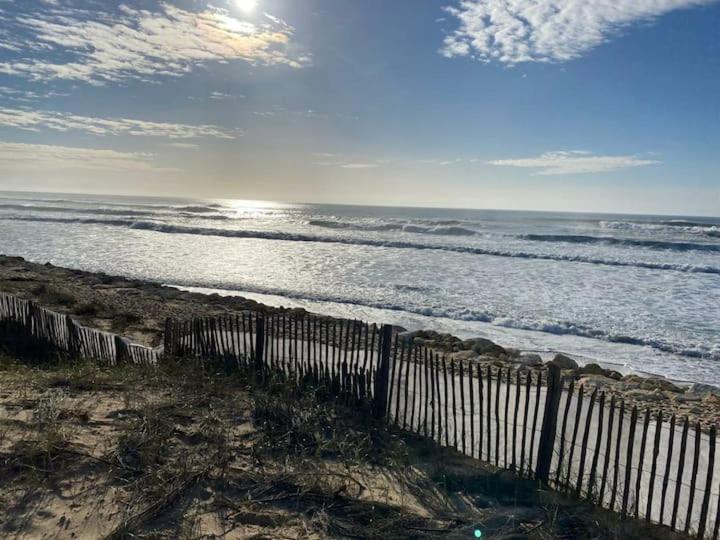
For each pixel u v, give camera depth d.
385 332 6.47
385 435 5.98
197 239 40.22
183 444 5.27
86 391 6.41
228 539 3.95
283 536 4.05
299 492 4.61
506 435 5.43
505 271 26.22
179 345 8.73
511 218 82.62
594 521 4.47
